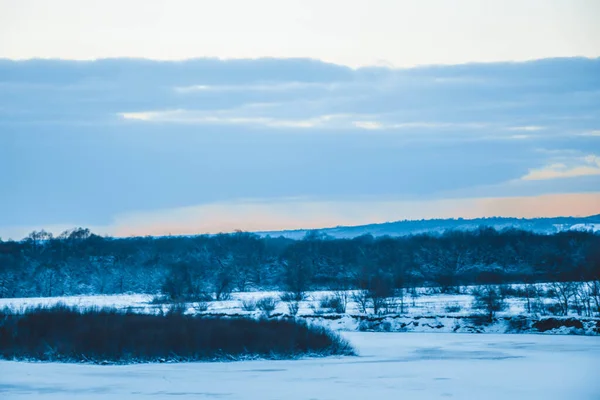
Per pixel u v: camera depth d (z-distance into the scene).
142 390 71.38
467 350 105.62
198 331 98.25
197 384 75.00
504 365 89.31
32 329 102.44
